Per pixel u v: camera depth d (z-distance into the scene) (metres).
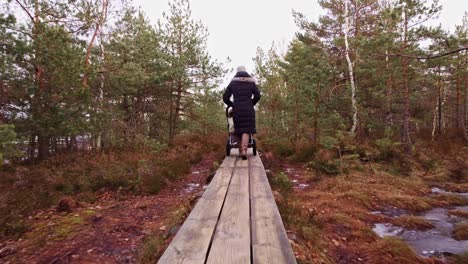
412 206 5.87
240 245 2.09
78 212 4.99
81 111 9.86
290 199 5.52
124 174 6.91
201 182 7.16
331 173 7.89
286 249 2.02
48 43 9.27
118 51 12.98
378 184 7.21
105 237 3.92
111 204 5.54
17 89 8.99
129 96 15.97
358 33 13.45
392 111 17.09
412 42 12.02
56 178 6.72
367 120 13.87
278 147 10.79
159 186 6.47
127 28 14.00
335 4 16.17
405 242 4.23
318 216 4.92
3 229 4.06
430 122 27.83
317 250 3.53
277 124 14.74
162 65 13.55
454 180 8.83
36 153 11.55
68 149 12.66
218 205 3.11
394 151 9.92
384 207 5.84
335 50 16.52
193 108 16.27
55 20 10.80
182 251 1.99
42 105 9.26
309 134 12.89
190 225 2.50
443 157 11.91
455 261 3.67
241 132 6.19
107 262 3.21
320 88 11.25
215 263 1.82
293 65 14.96
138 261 3.17
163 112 15.79
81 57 10.49
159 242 3.39
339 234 4.35
